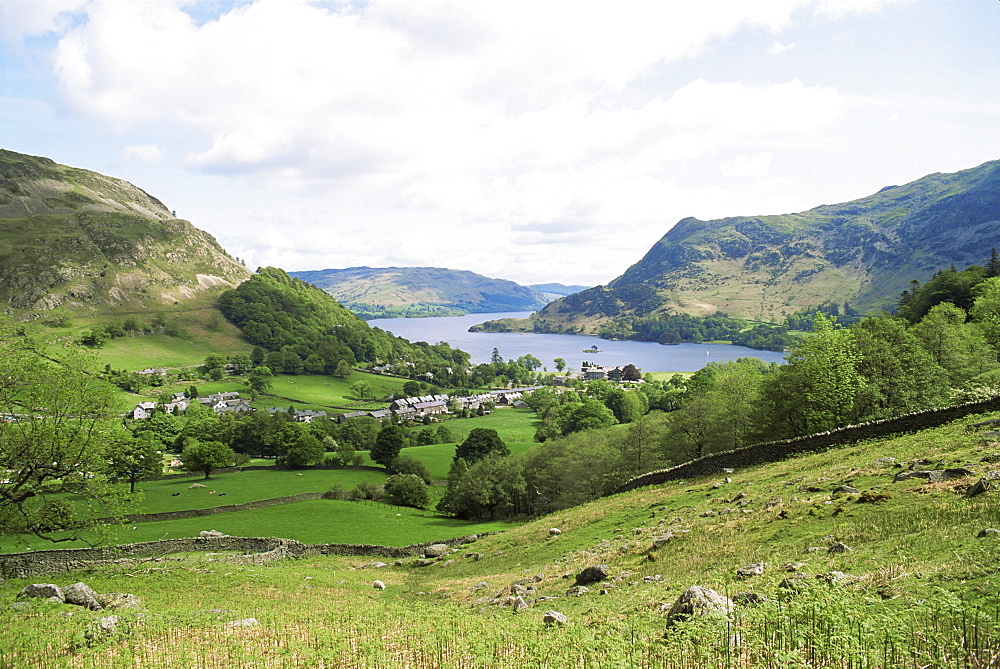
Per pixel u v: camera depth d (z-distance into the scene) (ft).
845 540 65.46
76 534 127.95
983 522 56.95
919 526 61.82
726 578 63.21
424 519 245.65
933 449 102.27
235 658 61.21
